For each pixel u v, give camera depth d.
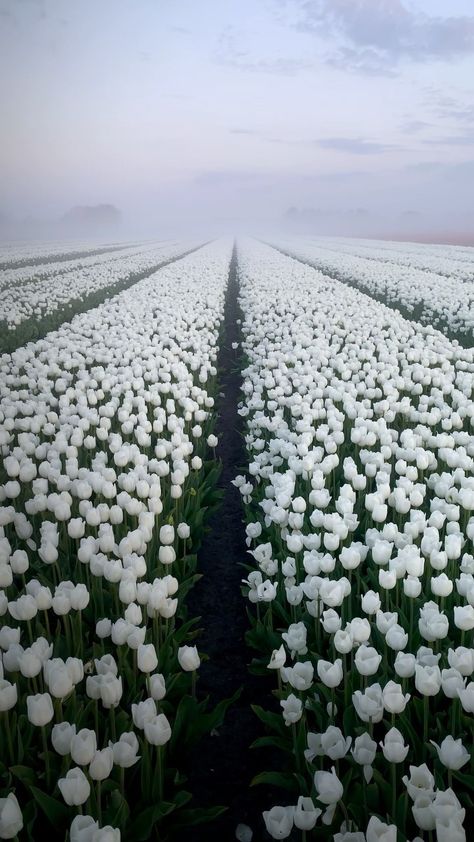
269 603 5.08
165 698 4.13
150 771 3.34
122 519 5.66
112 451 7.23
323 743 3.07
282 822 2.69
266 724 4.27
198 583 6.24
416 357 11.43
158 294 22.19
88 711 3.66
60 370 11.30
